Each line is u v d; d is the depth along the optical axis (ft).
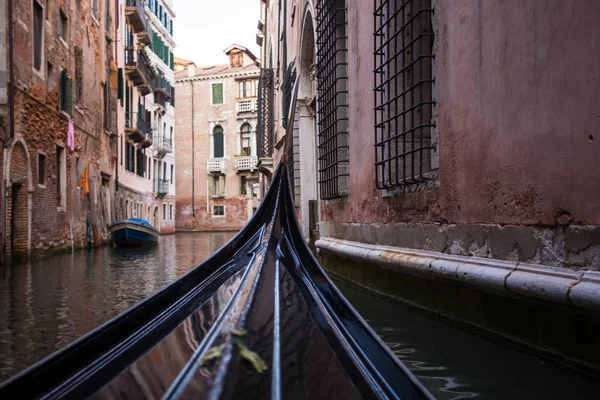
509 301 11.02
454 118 13.32
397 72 17.17
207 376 3.34
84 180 55.06
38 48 41.83
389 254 17.21
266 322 5.16
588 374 8.75
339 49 24.41
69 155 49.47
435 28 14.51
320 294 8.63
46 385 5.33
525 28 10.06
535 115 9.86
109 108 68.03
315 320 6.97
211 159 132.67
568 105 8.91
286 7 48.03
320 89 28.32
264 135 66.44
